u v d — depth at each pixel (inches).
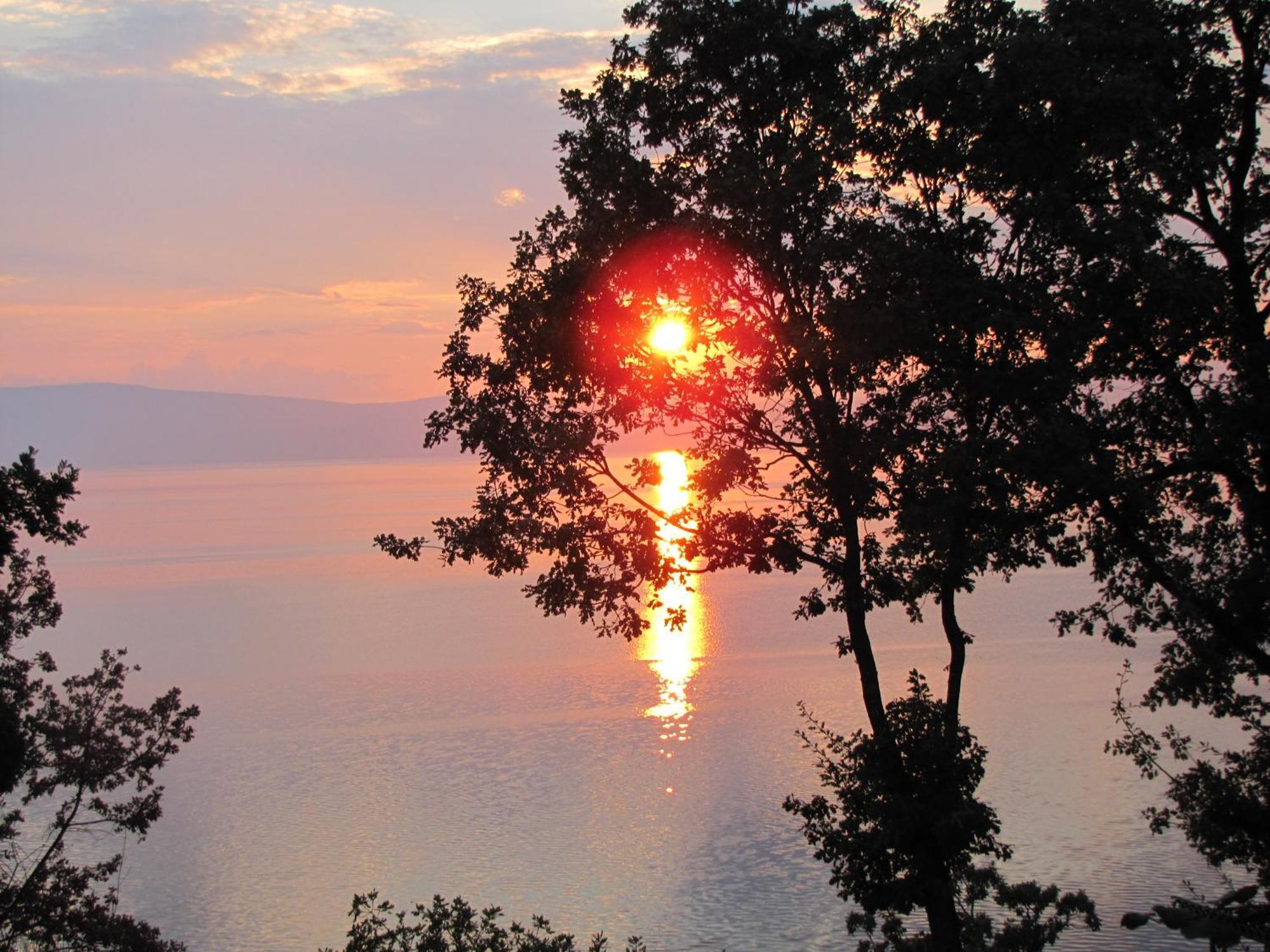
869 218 772.0
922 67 737.6
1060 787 2672.2
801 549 858.8
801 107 823.1
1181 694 904.9
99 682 1188.5
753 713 3690.9
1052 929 983.0
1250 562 832.3
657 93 848.3
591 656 5014.8
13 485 857.5
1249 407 766.5
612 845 2469.2
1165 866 2068.2
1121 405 826.8
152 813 1154.7
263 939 2025.1
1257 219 808.9
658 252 802.8
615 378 837.8
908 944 976.3
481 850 2502.5
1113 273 725.3
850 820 823.7
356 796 2962.6
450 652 5310.0
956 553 755.4
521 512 862.5
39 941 1055.6
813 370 791.1
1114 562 852.6
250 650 5570.9
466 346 887.1
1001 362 741.9
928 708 804.6
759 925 1980.8
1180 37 768.9
